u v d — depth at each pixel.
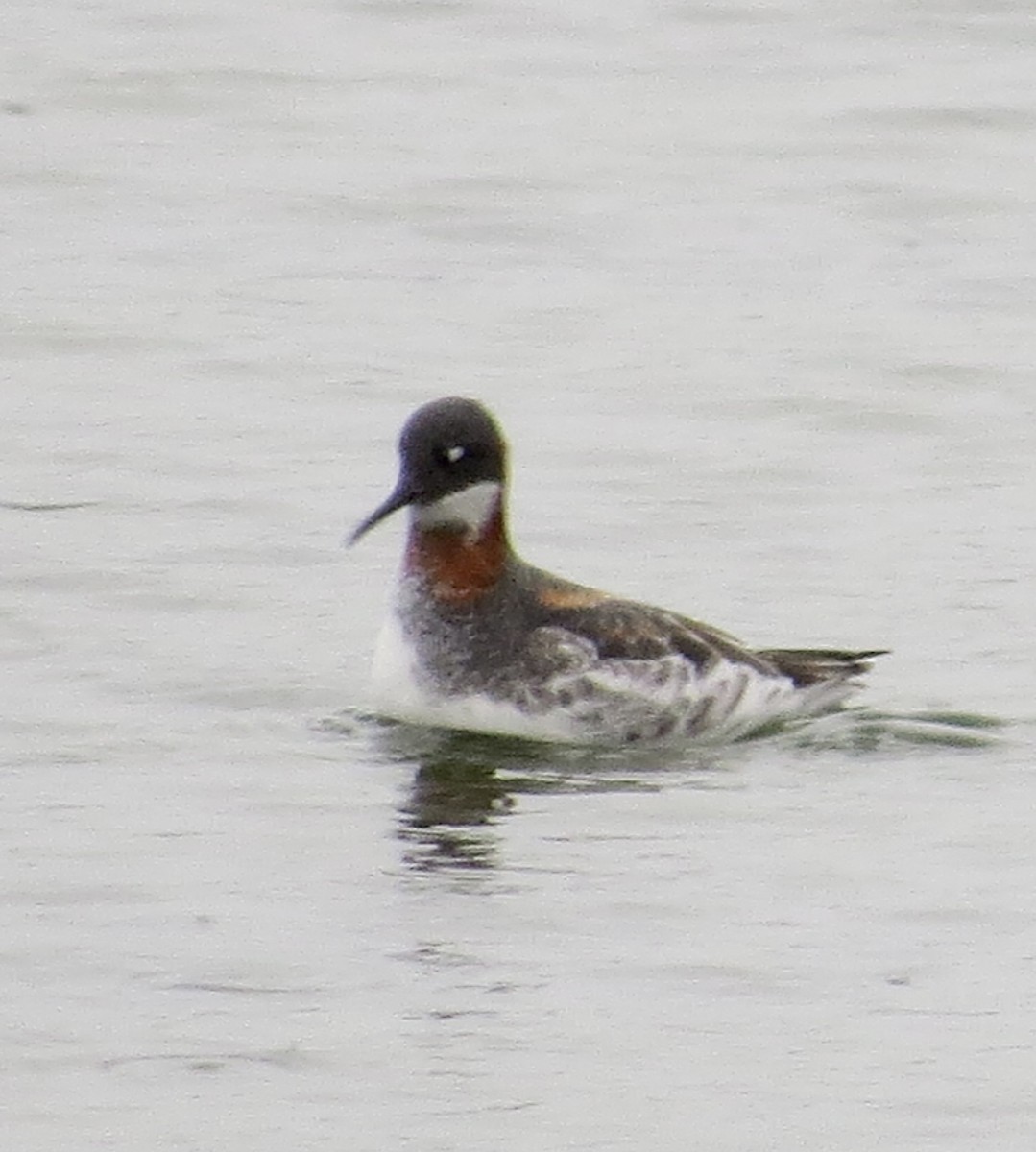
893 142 28.72
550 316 24.55
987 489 20.88
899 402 22.67
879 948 13.45
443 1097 11.91
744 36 31.67
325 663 17.41
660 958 13.30
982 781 15.70
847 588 18.84
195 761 15.80
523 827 14.94
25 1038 12.37
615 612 16.50
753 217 26.98
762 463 21.38
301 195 27.27
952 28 31.81
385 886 14.09
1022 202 27.33
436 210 26.95
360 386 22.89
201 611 18.28
